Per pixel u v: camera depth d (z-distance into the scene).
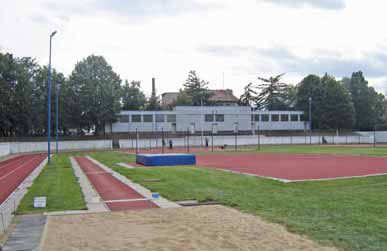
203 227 11.09
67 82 87.25
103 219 12.41
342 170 26.94
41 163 39.66
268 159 40.41
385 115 129.12
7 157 52.69
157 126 97.44
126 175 25.70
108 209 14.11
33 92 81.12
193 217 12.48
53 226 11.49
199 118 99.88
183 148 75.75
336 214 12.33
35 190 18.92
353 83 125.00
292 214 12.52
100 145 79.50
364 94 122.00
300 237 9.80
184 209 13.91
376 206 13.45
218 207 14.16
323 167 29.61
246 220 11.85
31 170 31.78
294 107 129.38
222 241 9.58
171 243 9.50
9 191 19.81
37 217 12.76
